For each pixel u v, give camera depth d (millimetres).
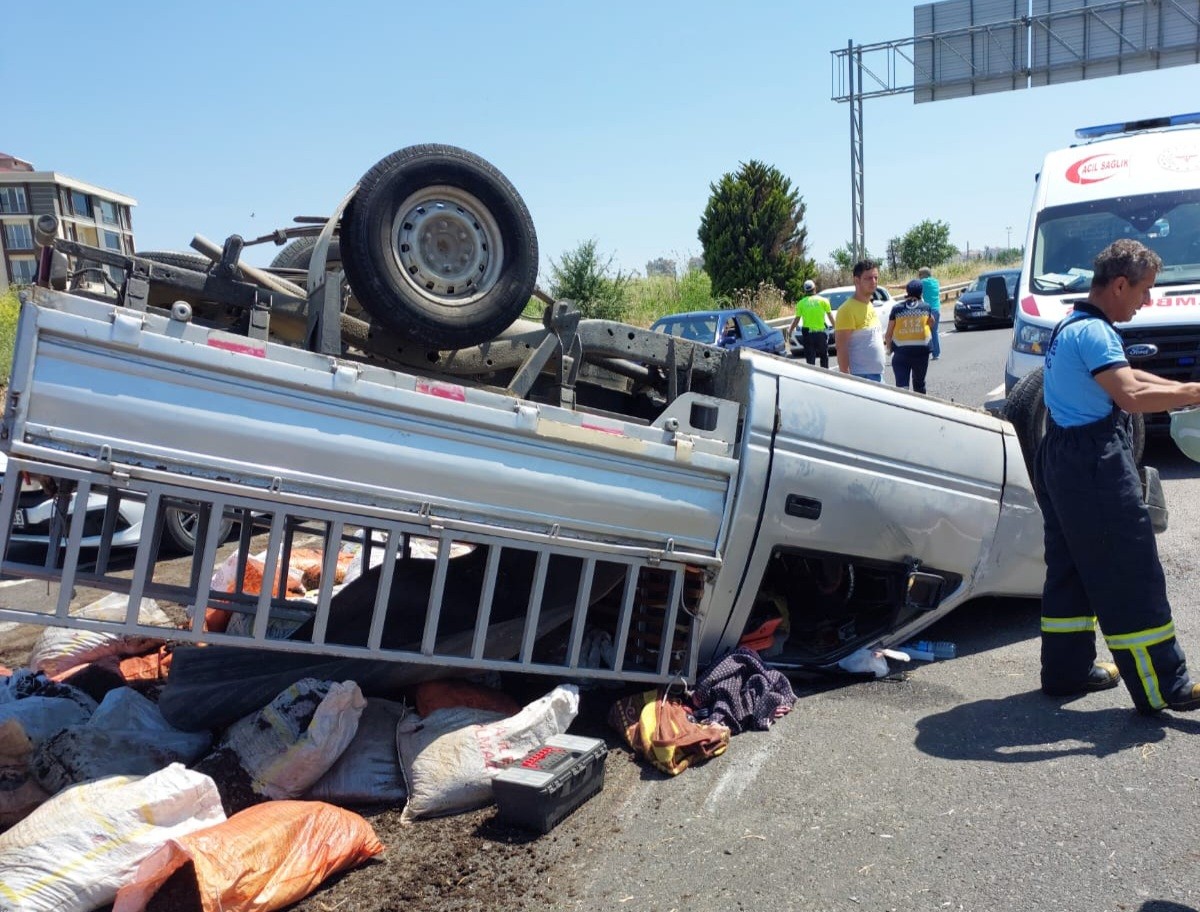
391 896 3461
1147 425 9398
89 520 7539
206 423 3676
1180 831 3598
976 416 5574
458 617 4773
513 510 4242
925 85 31734
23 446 3424
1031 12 30250
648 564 4621
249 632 4816
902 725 4680
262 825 3391
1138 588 4395
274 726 4023
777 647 5344
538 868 3617
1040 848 3572
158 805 3393
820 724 4738
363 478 3943
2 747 3852
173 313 3619
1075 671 4762
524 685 5023
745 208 36469
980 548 5527
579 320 4891
